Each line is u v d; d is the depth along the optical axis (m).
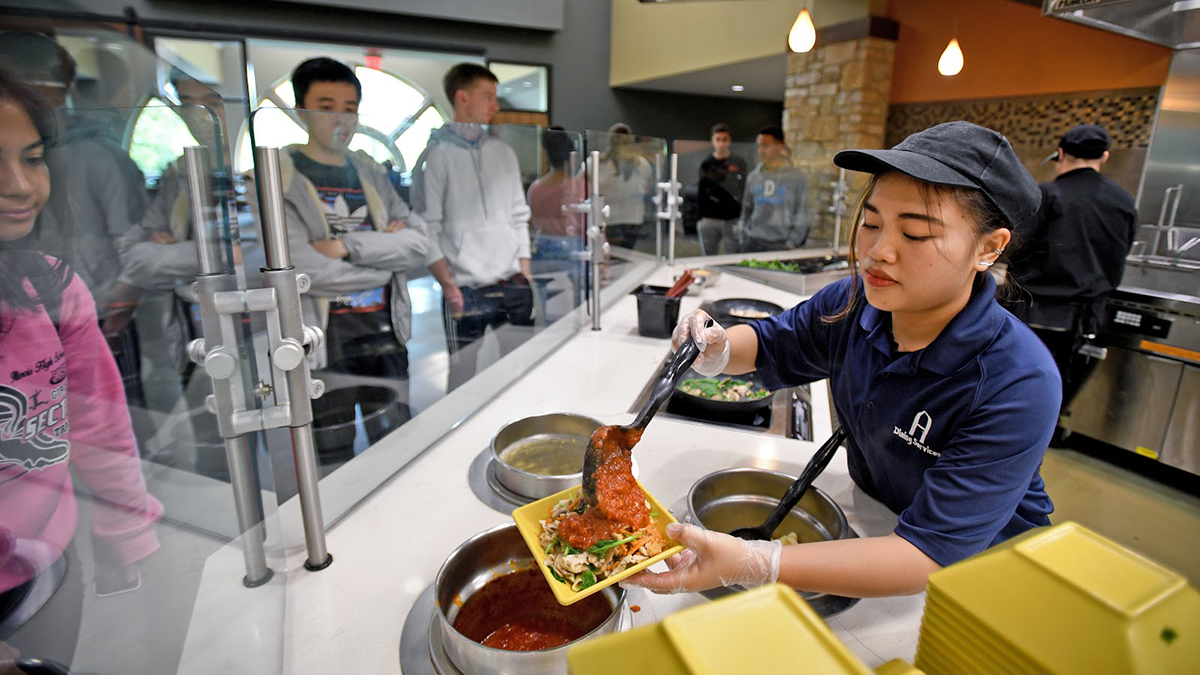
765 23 5.05
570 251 2.04
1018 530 0.88
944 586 0.35
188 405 0.67
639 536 0.78
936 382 0.78
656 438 1.33
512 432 1.24
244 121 1.01
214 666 0.65
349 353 1.33
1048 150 3.98
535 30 6.09
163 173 0.63
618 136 2.35
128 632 0.58
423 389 1.56
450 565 0.81
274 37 4.43
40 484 0.53
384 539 0.97
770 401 1.46
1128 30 2.62
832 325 1.01
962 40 4.34
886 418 0.86
